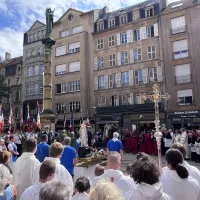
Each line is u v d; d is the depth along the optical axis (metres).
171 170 3.40
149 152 17.25
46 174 3.27
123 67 33.34
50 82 18.55
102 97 34.56
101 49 35.56
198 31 28.62
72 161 6.49
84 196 3.47
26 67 41.97
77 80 36.59
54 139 14.49
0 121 15.05
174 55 29.97
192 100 28.08
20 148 15.55
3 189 3.00
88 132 18.52
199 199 3.27
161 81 30.16
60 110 37.47
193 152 14.41
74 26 38.69
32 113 39.91
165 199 2.65
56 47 39.53
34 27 42.78
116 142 10.09
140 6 35.00
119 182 3.84
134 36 33.31
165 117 29.02
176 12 30.12
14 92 44.47
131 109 31.12
